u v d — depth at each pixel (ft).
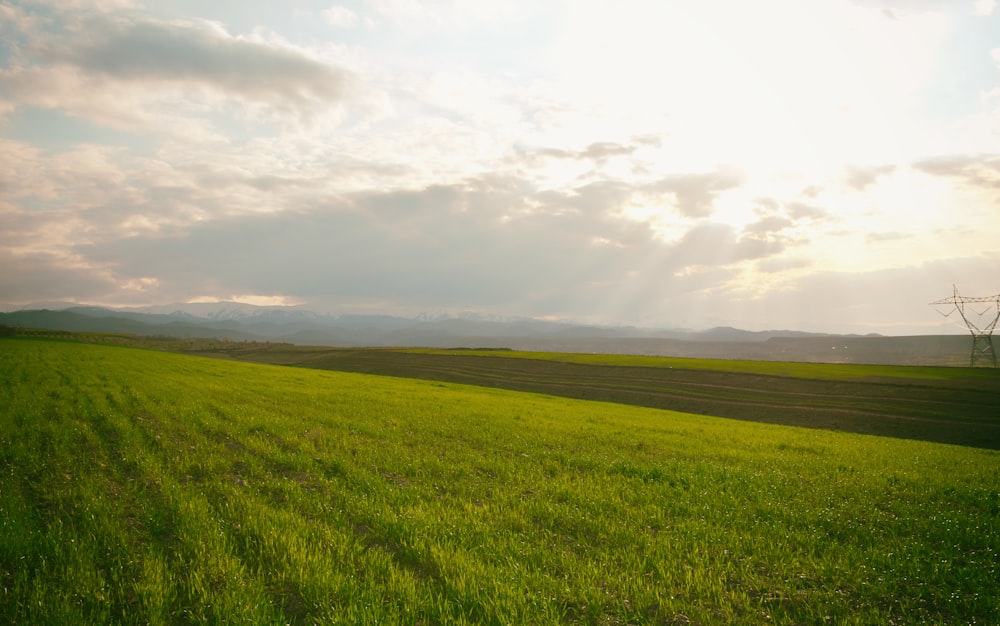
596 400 222.69
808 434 124.06
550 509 43.04
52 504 40.52
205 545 32.19
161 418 82.69
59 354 226.38
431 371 311.47
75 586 26.76
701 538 37.63
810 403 209.36
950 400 207.72
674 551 34.63
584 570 30.42
